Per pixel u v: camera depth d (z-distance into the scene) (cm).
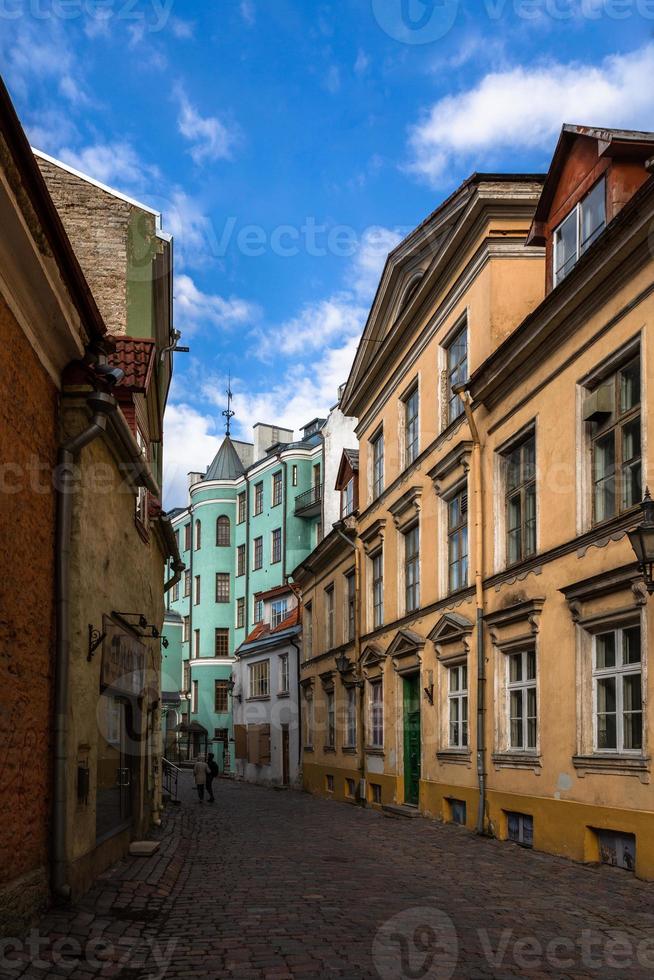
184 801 2741
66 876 805
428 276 1912
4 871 678
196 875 1096
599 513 1238
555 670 1296
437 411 1923
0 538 677
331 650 2873
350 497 2906
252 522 4941
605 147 1267
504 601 1500
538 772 1334
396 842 1483
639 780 1055
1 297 682
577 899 922
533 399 1430
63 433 867
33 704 766
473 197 1638
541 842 1305
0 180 618
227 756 4738
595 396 1209
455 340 1869
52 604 832
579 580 1223
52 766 812
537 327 1358
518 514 1524
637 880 1034
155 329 1798
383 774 2248
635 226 1079
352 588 2730
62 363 859
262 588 4741
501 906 879
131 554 1286
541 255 1630
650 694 1038
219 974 614
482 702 1559
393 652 2148
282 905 877
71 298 824
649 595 1048
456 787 1689
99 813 1004
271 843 1487
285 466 4572
